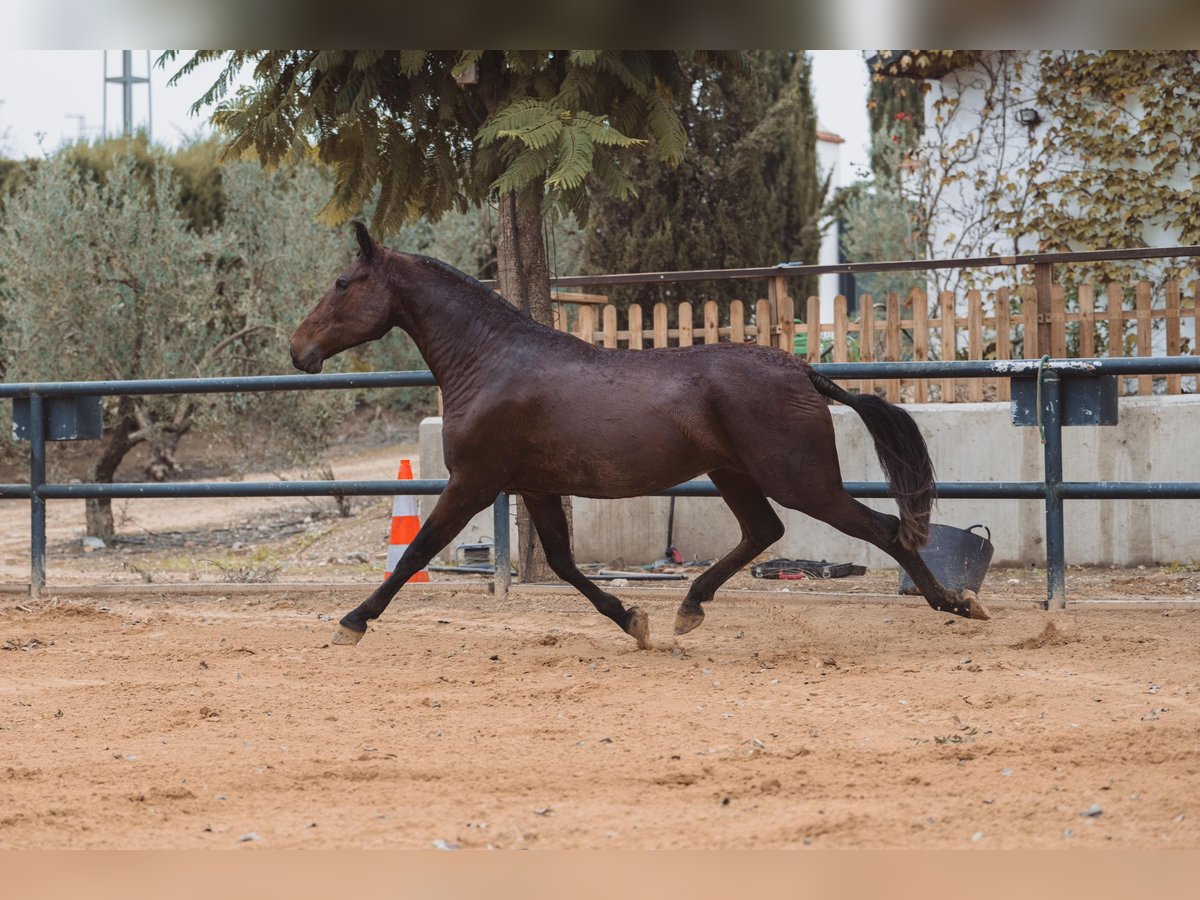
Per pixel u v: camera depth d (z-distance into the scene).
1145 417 13.16
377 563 15.95
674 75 11.75
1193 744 5.74
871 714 6.63
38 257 21.11
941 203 19.48
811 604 10.42
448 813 5.04
